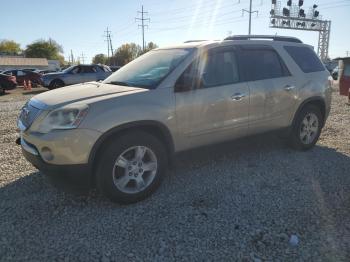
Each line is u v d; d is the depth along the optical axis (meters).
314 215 3.60
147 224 3.46
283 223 3.44
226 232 3.29
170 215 3.62
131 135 3.79
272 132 5.24
